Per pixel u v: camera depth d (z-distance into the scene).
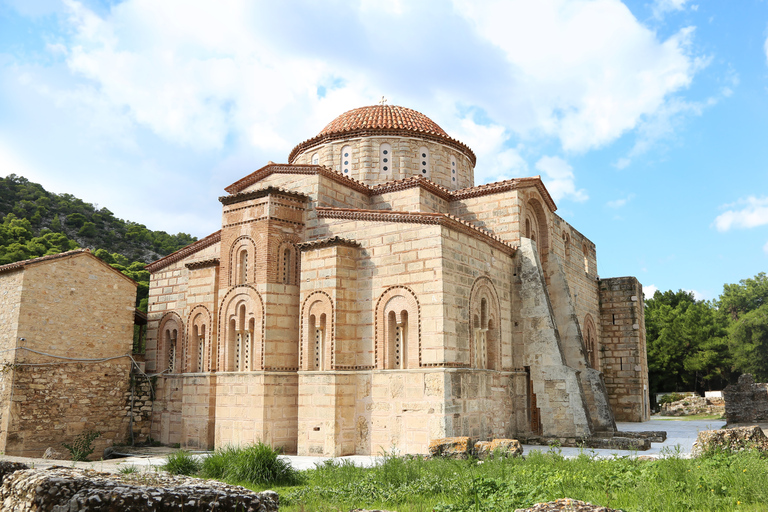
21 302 25.41
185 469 16.81
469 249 23.69
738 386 37.16
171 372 29.66
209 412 26.23
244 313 24.81
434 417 20.52
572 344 29.92
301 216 25.80
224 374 24.67
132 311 29.81
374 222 23.55
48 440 25.61
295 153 34.56
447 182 32.25
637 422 39.59
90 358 27.67
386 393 21.86
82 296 27.72
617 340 41.41
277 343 23.94
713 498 10.26
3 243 64.56
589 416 25.56
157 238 102.06
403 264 22.42
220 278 25.97
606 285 42.41
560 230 35.44
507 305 26.75
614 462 14.98
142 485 7.81
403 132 31.31
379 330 22.52
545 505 8.40
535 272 27.22
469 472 13.90
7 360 25.23
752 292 84.06
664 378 63.62
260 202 25.12
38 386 25.55
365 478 14.41
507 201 28.75
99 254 75.56
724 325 73.06
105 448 27.45
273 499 8.49
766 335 62.56
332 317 22.62
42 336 25.98
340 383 22.16
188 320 28.11
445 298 21.33
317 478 15.53
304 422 22.55
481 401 22.84
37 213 88.50
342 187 27.39
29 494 7.45
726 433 15.92
